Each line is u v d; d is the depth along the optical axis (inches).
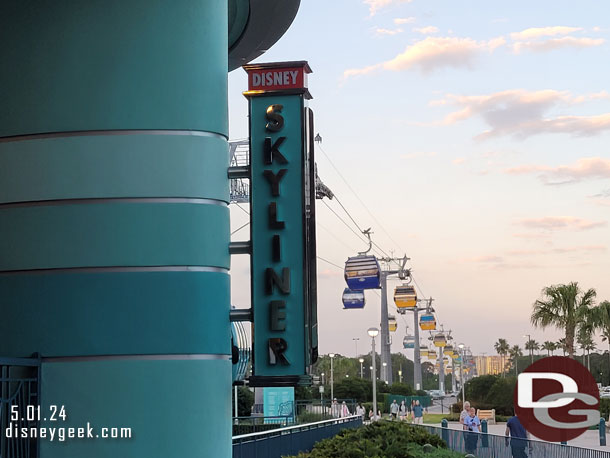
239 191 1350.9
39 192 490.3
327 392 3452.3
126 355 484.1
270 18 704.4
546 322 2628.0
